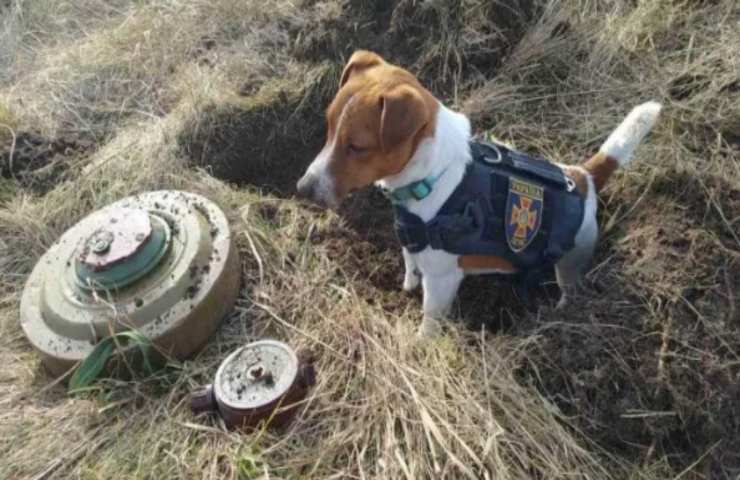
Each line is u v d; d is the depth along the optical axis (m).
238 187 1.04
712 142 0.89
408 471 0.66
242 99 1.07
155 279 0.79
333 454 0.69
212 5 1.27
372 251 0.95
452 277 0.78
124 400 0.76
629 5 1.11
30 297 0.83
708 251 0.78
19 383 0.81
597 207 0.87
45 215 0.99
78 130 1.13
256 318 0.83
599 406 0.72
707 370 0.72
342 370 0.76
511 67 1.04
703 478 0.70
